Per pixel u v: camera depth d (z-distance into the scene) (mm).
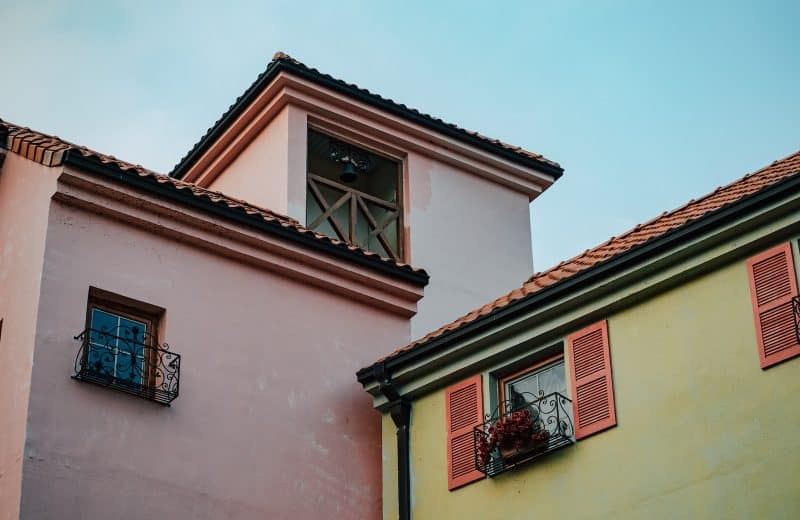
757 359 15492
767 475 14945
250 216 18766
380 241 24094
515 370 17906
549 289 17172
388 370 18609
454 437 17969
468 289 24406
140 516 16656
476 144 25391
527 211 26141
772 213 15719
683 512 15461
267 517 17672
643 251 16453
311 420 18625
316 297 19516
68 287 17219
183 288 18234
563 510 16500
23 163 18500
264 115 24188
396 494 18406
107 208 17859
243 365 18328
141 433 17062
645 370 16406
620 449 16281
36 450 16188
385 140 24750
